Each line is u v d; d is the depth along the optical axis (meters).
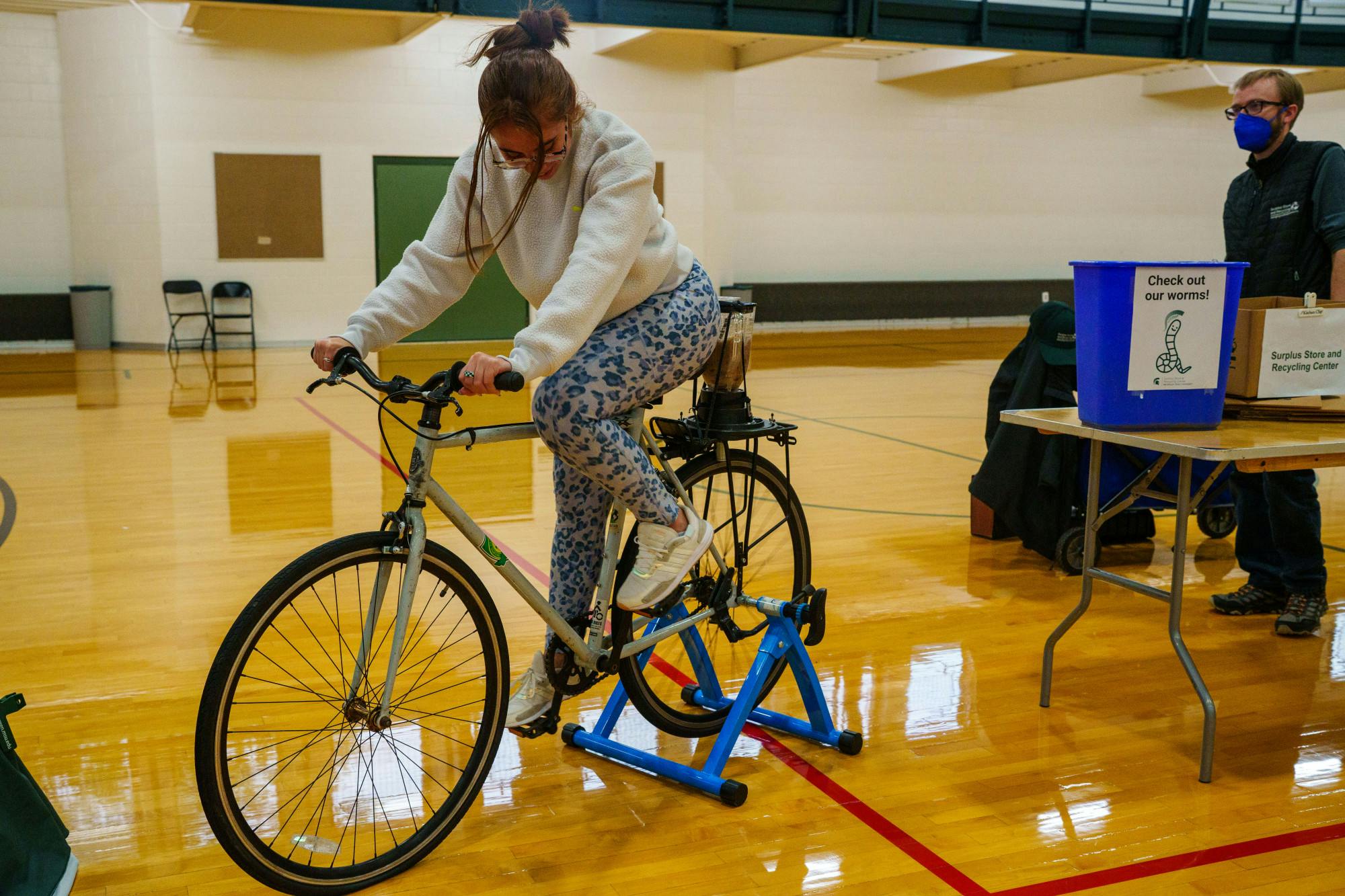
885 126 12.86
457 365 1.56
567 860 1.77
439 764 2.10
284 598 1.55
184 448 5.52
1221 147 14.47
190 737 2.22
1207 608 3.10
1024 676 2.58
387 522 1.69
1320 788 2.01
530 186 1.62
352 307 10.52
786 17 8.91
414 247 1.81
